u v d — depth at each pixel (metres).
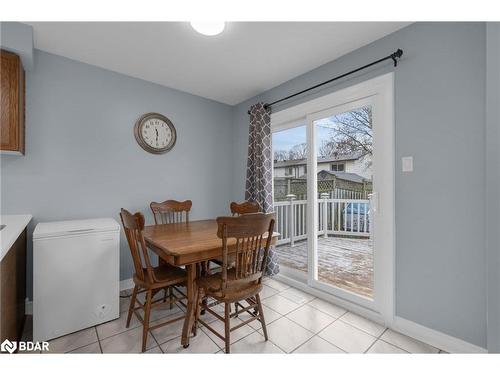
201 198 3.35
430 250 1.70
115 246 2.01
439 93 1.65
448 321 1.62
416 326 1.76
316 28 1.88
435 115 1.67
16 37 1.78
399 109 1.86
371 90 2.04
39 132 2.15
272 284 2.83
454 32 1.59
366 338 1.77
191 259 1.63
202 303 2.00
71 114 2.32
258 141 3.05
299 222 4.04
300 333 1.83
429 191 1.70
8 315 1.48
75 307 1.82
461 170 1.56
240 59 2.36
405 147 1.82
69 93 2.31
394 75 1.89
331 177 4.08
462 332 1.56
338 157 3.72
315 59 2.35
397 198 1.87
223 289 1.56
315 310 2.20
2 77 1.77
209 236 2.01
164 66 2.49
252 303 1.95
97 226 1.98
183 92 3.15
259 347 1.66
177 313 2.11
